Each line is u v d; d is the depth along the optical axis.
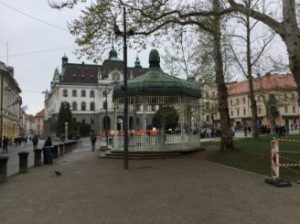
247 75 36.44
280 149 21.58
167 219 8.19
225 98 23.53
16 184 14.66
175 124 38.78
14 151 45.66
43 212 9.30
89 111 129.50
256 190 11.27
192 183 12.78
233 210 8.85
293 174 13.98
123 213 8.88
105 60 21.33
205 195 10.69
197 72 34.16
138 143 24.55
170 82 24.95
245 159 19.06
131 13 19.44
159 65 26.59
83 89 130.00
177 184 12.67
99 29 19.48
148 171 16.50
